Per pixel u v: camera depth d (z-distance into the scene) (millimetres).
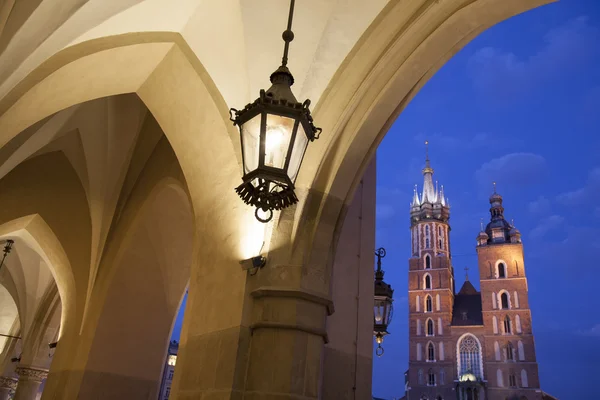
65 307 10578
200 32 5672
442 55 4590
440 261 80562
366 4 4879
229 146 5637
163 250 9562
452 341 73375
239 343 4488
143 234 9328
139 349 9352
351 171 4895
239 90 5551
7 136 5137
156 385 9344
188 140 6219
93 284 9930
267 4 5156
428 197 88312
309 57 5258
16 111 4863
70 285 10547
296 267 4613
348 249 6656
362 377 6160
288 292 4480
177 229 9438
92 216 10320
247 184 3234
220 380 4520
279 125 3260
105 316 9164
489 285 73938
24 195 10445
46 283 14930
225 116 5660
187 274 9891
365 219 7168
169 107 6383
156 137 9531
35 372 14422
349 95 4863
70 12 4418
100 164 9984
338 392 5762
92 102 8930
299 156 3303
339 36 5113
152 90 6418
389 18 4738
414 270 81500
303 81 5289
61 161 10672
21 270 14664
